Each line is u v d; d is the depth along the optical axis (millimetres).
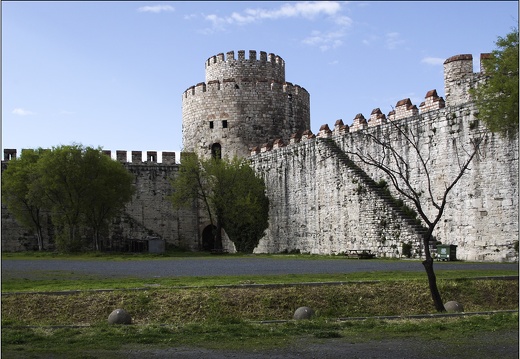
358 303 25125
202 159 69312
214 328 19891
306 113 81875
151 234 76625
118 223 75562
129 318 21750
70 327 20469
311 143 61188
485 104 36688
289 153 65125
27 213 68625
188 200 72375
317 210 59969
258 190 68562
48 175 60438
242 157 72375
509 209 40438
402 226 47688
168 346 17188
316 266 38250
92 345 17297
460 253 43844
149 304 24234
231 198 67375
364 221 52375
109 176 63188
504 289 26500
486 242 41938
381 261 43125
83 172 60844
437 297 23922
